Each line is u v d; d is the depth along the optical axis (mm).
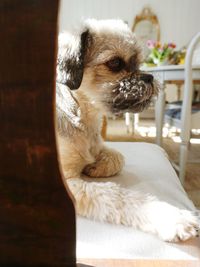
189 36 4910
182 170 1932
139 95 987
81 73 937
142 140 3281
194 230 661
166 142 3221
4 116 311
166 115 2230
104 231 671
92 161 964
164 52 2535
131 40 1057
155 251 603
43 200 340
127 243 621
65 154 893
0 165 327
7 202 340
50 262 361
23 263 361
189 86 1775
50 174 330
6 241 354
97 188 808
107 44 1003
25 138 317
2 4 281
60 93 928
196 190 1912
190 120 1849
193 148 2938
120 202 753
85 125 960
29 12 281
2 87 302
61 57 944
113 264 450
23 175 330
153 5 4852
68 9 4793
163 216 694
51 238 353
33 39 288
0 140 319
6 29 286
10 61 294
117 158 1004
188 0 4816
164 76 1956
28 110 308
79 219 734
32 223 347
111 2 4820
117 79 1007
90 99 971
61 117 907
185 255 592
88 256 568
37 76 298
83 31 995
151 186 887
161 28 4906
